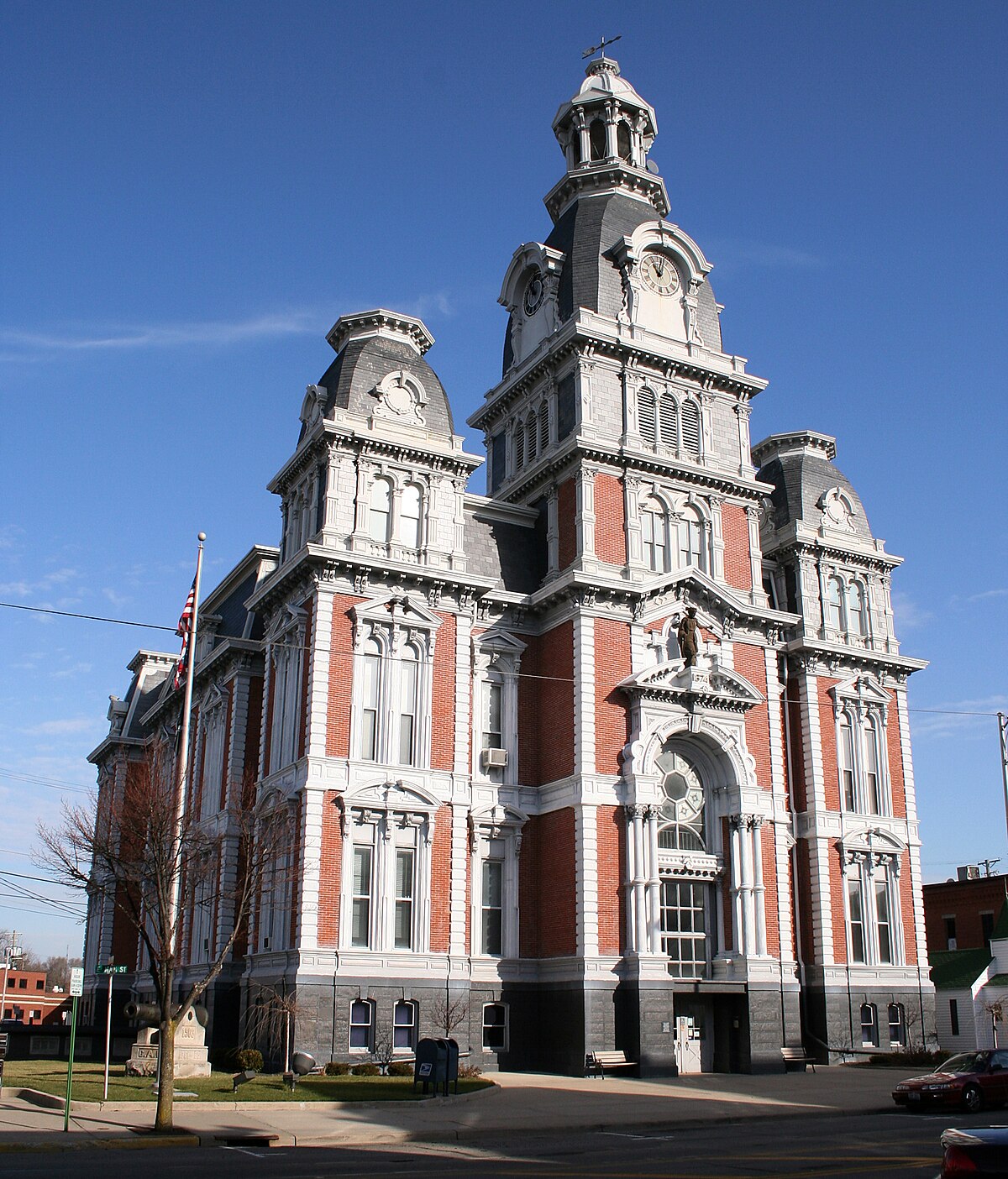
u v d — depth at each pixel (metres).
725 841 50.62
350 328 53.00
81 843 41.28
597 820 47.03
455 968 44.72
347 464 47.97
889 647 60.94
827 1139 27.38
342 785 44.31
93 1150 24.38
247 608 51.53
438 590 48.28
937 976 68.06
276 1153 24.31
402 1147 26.19
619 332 54.91
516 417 58.91
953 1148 14.15
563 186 60.75
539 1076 43.78
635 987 44.88
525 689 51.00
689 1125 31.12
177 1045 40.41
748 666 53.56
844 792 57.50
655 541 53.03
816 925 54.62
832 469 63.56
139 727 73.88
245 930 50.16
